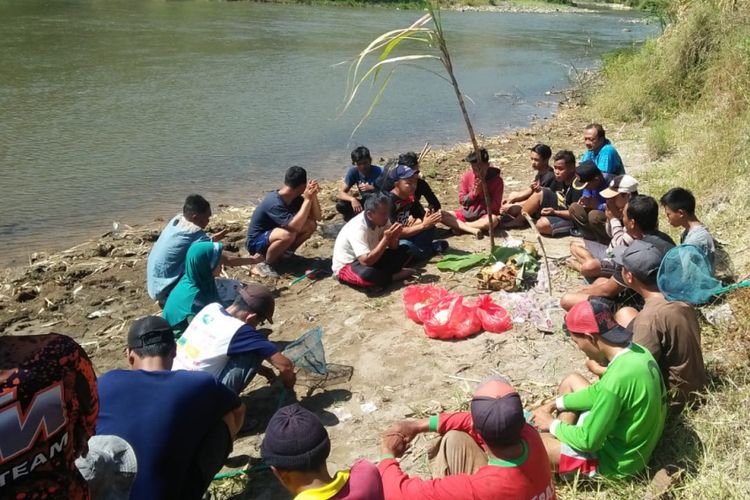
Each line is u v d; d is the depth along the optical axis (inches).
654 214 204.2
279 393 196.4
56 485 88.4
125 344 235.0
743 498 135.0
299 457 106.7
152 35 1099.9
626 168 414.3
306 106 667.4
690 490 138.6
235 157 489.1
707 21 529.7
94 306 263.1
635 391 138.8
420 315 225.5
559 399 150.9
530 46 1241.4
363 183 328.8
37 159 465.7
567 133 558.3
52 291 273.6
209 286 216.4
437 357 206.7
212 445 140.7
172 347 151.4
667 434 155.5
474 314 218.4
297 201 287.7
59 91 671.1
